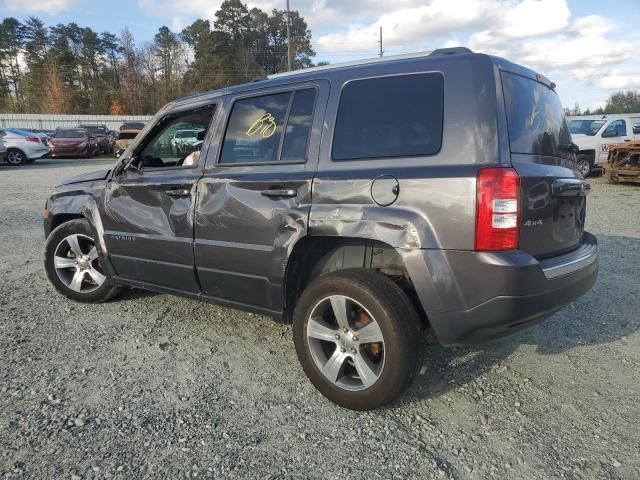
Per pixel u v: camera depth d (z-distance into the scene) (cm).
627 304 466
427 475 238
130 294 500
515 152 263
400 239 265
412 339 269
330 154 301
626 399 305
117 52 7088
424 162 267
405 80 286
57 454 251
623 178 1357
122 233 414
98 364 347
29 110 6350
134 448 256
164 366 346
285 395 310
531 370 344
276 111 333
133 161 416
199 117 398
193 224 359
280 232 311
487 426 279
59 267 471
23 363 346
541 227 274
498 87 265
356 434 270
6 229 807
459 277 255
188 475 237
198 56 6475
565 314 445
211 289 363
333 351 305
